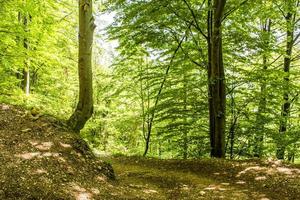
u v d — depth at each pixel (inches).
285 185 343.6
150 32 555.8
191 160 477.4
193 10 545.6
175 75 671.1
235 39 561.9
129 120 821.9
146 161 502.9
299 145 645.3
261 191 337.1
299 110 700.0
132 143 1117.7
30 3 487.5
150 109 648.4
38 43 602.5
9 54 510.9
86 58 364.2
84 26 359.3
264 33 594.2
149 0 524.4
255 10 610.5
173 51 637.9
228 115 639.8
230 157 633.6
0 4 487.5
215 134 534.9
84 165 310.3
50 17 537.6
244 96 637.9
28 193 234.7
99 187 285.9
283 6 617.3
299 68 828.6
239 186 357.7
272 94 653.3
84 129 1045.2
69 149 316.2
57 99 829.2
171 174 410.6
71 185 267.1
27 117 343.6
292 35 701.9
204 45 639.1
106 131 1096.2
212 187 353.4
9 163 263.4
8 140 295.9
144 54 679.1
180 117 632.4
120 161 514.6
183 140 690.2
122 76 752.3
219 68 528.4
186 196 317.1
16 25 507.5
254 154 649.6
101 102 1044.5
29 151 289.0
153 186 350.0
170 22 552.7
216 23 504.7
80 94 367.9
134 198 283.4
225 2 495.8
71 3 731.4
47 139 316.8
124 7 541.3
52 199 237.3
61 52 767.7
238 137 658.8
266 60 772.6
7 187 233.9
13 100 570.9
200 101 619.8
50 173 270.8
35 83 848.9
